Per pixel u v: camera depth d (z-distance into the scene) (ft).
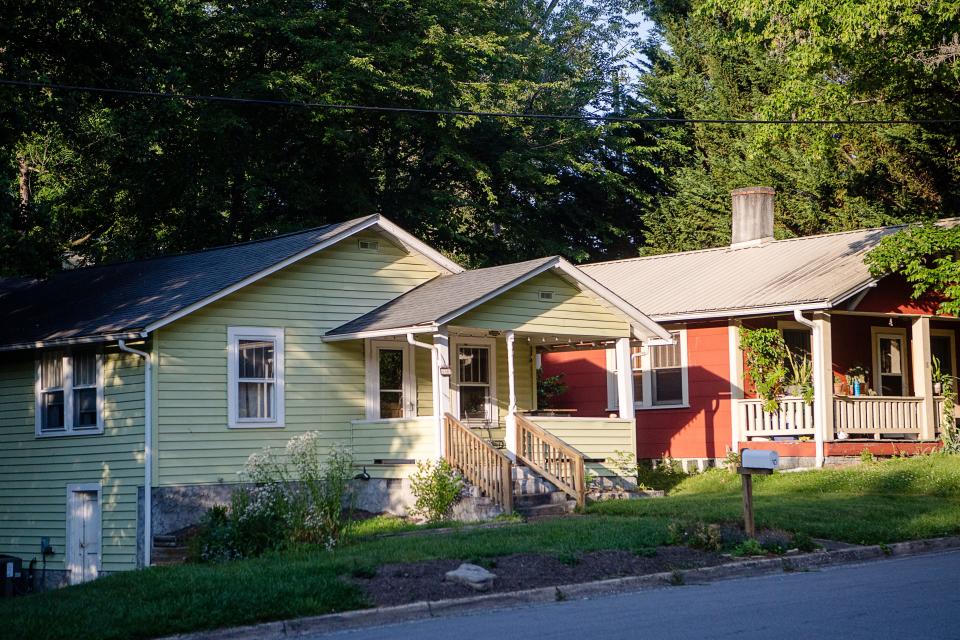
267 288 71.56
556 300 74.08
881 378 93.04
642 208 146.61
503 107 129.70
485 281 72.69
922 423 88.99
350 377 74.59
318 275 74.08
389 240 78.07
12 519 74.90
